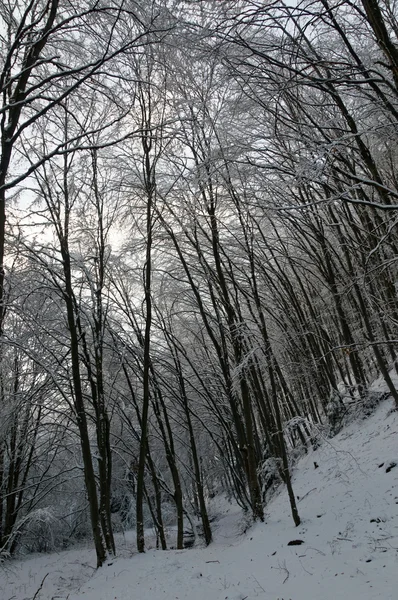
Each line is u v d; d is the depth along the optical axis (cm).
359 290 987
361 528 641
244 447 1014
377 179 574
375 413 1192
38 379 1328
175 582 660
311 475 1140
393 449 896
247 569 639
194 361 1551
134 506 2192
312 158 612
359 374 1311
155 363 1408
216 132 855
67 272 964
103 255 1130
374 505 705
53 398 1346
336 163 798
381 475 820
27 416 1313
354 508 730
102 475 1020
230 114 830
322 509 807
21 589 965
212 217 1027
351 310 1373
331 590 471
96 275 1120
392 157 868
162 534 1162
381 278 931
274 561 635
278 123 743
